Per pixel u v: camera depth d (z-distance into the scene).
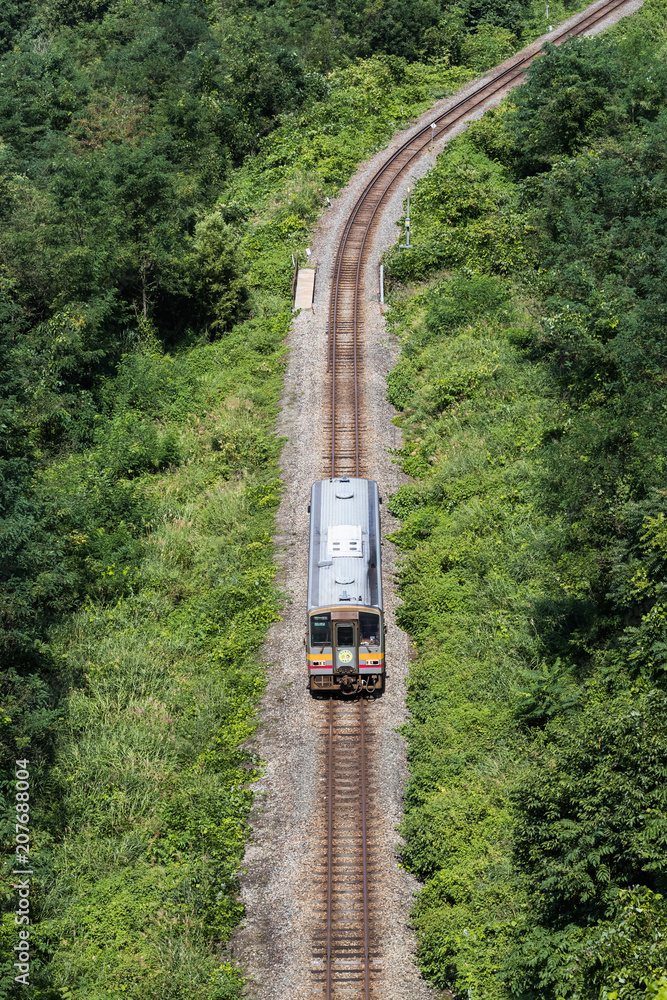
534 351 88.50
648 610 51.78
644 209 92.19
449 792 52.16
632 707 41.00
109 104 144.00
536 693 55.50
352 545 59.41
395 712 58.03
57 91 146.00
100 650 63.31
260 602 66.56
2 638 55.50
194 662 63.03
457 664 60.53
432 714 57.56
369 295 100.44
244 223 115.19
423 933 45.81
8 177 116.38
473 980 42.81
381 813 51.88
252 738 57.12
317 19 172.50
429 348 91.25
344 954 45.44
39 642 59.22
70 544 70.06
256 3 189.62
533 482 71.69
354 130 134.50
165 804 53.09
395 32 159.38
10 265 96.12
